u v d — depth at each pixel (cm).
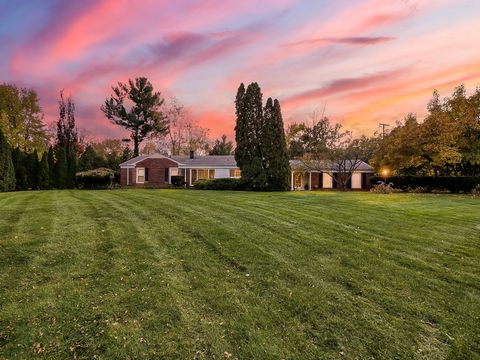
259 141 2248
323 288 410
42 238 575
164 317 329
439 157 2194
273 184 2208
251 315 339
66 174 2634
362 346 293
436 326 331
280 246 578
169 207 993
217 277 434
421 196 1747
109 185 2566
